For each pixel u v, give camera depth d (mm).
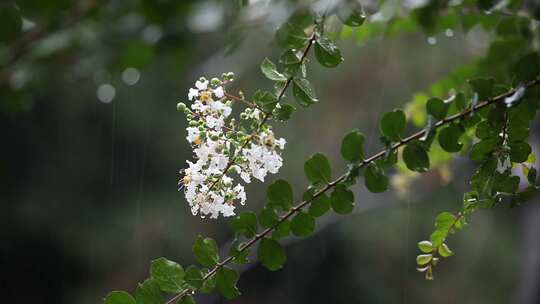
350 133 2016
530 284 6312
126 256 11344
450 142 2039
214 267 2064
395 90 9266
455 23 3107
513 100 1953
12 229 11438
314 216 2066
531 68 1990
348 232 12320
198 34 3268
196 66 6344
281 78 1962
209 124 1905
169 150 11562
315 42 2004
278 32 2115
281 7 2352
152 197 11539
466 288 12711
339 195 2051
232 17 2732
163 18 3006
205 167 1939
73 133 11477
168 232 11297
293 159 10391
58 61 3629
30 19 2086
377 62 9008
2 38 2016
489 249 12766
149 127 11375
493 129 2020
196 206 1939
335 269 13133
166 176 11672
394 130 2031
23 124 11227
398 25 3182
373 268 12844
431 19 2789
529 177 2084
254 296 13398
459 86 3361
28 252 11656
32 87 3926
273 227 2068
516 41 3018
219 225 11195
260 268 13367
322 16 2041
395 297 12688
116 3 3287
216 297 6961
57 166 11578
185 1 2959
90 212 11539
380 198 7047
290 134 10477
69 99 11062
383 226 12039
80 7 3184
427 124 2020
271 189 2053
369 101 9562
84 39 3406
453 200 11062
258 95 1947
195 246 2049
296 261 13211
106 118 11367
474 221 12766
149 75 10125
